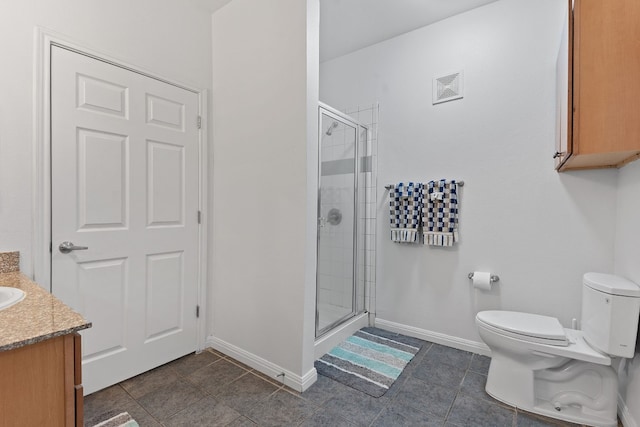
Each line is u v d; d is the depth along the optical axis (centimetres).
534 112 215
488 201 232
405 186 265
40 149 159
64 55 166
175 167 217
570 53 150
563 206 205
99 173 180
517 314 197
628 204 169
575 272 202
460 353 236
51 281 163
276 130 196
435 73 254
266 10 200
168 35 212
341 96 310
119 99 188
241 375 201
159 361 210
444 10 239
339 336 251
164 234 211
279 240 196
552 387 170
